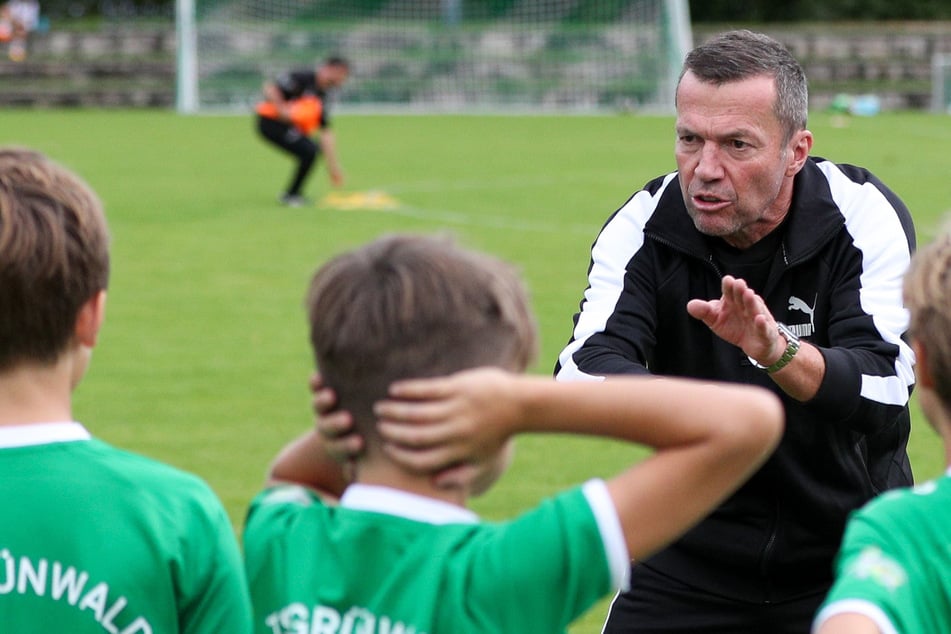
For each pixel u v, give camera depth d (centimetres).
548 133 7688
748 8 11944
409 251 523
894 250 920
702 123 898
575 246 3772
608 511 512
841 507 931
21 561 579
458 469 509
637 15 9881
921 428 2038
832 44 10588
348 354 506
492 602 512
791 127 905
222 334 2642
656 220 948
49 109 9262
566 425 504
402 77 9712
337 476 604
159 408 2103
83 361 617
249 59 9456
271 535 559
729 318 788
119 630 580
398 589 522
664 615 959
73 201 593
